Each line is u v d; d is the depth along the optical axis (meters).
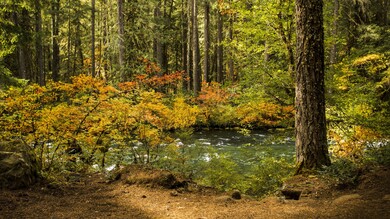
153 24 25.02
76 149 8.80
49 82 8.10
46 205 5.07
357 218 4.05
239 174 8.80
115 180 6.96
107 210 5.00
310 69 6.70
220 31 30.08
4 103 6.96
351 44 17.45
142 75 16.81
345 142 8.62
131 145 8.79
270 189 7.37
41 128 6.91
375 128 8.20
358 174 5.91
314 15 6.63
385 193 4.93
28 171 5.95
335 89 9.71
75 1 30.62
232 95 21.02
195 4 26.56
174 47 37.66
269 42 10.27
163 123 9.34
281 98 9.99
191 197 5.87
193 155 8.86
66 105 7.85
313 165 6.64
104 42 32.53
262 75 9.97
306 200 5.36
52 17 31.09
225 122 20.45
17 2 11.40
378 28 15.34
